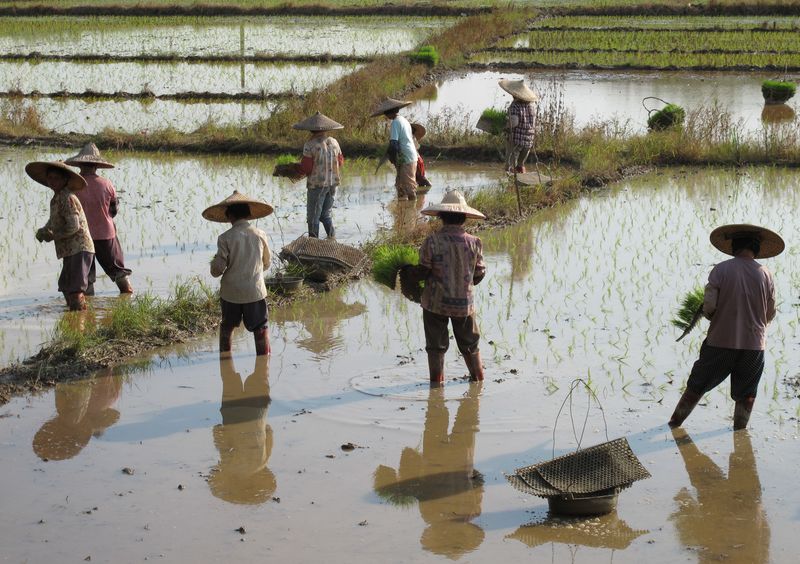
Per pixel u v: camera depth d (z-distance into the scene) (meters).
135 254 15.02
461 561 6.64
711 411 9.17
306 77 36.25
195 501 7.50
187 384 9.95
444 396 9.54
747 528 7.05
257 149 24.02
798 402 9.27
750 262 8.48
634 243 15.28
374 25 53.50
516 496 7.60
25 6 59.69
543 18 53.38
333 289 13.34
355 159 23.25
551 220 17.00
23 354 10.71
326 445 8.52
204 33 50.69
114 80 36.22
